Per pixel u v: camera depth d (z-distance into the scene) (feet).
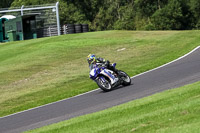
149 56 218.79
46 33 465.47
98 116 89.56
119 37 318.04
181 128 64.85
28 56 279.90
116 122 78.89
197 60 172.86
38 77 204.64
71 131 79.46
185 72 145.18
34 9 486.38
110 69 136.46
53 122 99.45
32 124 103.30
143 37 303.89
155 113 79.41
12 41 402.31
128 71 180.04
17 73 222.48
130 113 86.17
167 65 176.86
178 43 251.80
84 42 309.63
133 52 241.76
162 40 275.59
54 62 244.22
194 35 279.28
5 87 190.60
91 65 135.44
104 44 289.33
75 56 256.11
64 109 118.11
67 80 185.16
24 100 154.81
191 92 95.30
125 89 131.75
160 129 67.21
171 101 89.51
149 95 111.34
